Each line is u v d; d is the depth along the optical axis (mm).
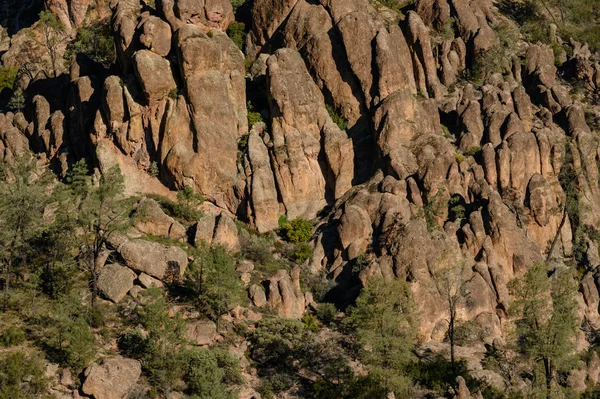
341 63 120938
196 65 112312
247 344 93875
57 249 99688
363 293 92812
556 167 113375
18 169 109625
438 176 108250
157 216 105000
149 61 111875
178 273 99188
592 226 112688
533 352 91750
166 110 112688
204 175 110812
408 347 90125
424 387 90750
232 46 119688
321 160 115875
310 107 116000
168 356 87312
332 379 90625
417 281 98625
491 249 103125
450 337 94625
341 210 108938
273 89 115062
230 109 113812
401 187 108062
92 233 103125
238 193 111375
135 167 112688
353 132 118562
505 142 111375
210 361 86562
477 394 88688
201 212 109062
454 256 100938
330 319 98750
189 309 95625
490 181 110250
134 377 85438
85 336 86250
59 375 85125
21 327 91062
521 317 98625
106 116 113750
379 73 117812
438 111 119375
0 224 97312
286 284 99312
